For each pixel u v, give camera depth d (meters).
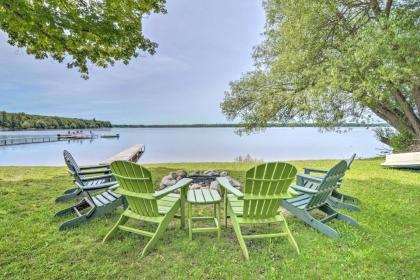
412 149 9.20
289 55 8.72
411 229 2.91
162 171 6.80
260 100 10.88
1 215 3.29
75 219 2.95
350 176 6.14
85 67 6.15
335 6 7.97
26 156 13.40
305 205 3.04
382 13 7.61
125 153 10.81
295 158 11.55
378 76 6.96
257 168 2.35
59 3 4.13
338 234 2.70
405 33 6.38
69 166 3.43
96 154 14.04
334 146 18.05
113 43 4.98
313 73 8.40
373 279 1.99
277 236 2.50
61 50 4.97
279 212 2.64
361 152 14.10
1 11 3.60
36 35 4.71
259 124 11.06
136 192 2.52
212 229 2.68
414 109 9.93
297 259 2.29
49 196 4.24
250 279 2.01
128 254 2.38
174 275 2.07
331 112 9.66
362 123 10.41
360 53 6.75
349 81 7.40
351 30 8.52
